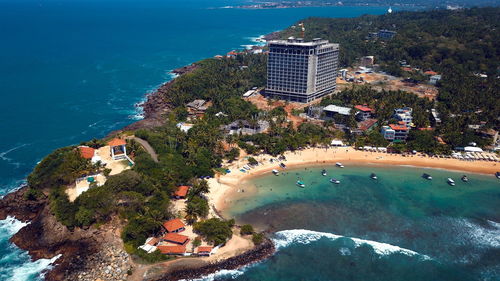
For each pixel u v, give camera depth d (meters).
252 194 167.25
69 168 155.75
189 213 139.62
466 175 186.38
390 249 133.25
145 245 128.88
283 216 151.62
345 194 169.12
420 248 134.12
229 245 131.75
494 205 161.75
